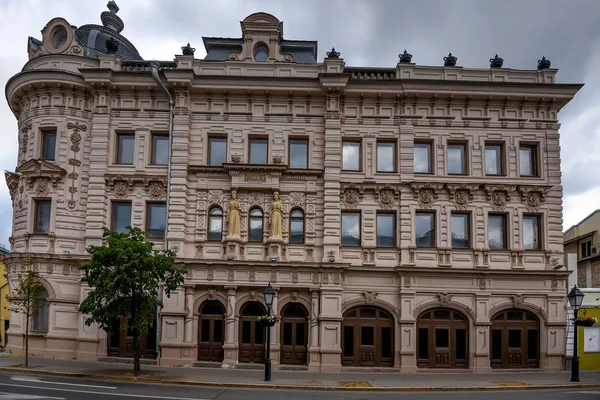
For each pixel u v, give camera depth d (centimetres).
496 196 3253
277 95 3312
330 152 3228
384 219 3266
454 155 3325
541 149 3303
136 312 2570
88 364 2931
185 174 3212
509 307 3172
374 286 3167
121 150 3338
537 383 2611
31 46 3534
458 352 3144
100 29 3691
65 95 3303
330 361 3042
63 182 3244
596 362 3225
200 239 3186
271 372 2881
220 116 3309
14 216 3375
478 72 3334
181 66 3272
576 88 3262
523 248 3222
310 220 3212
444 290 3155
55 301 3147
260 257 3173
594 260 4241
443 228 3219
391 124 3303
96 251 2542
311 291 3102
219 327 3150
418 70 3334
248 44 3362
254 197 3238
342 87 3225
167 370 2830
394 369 3066
